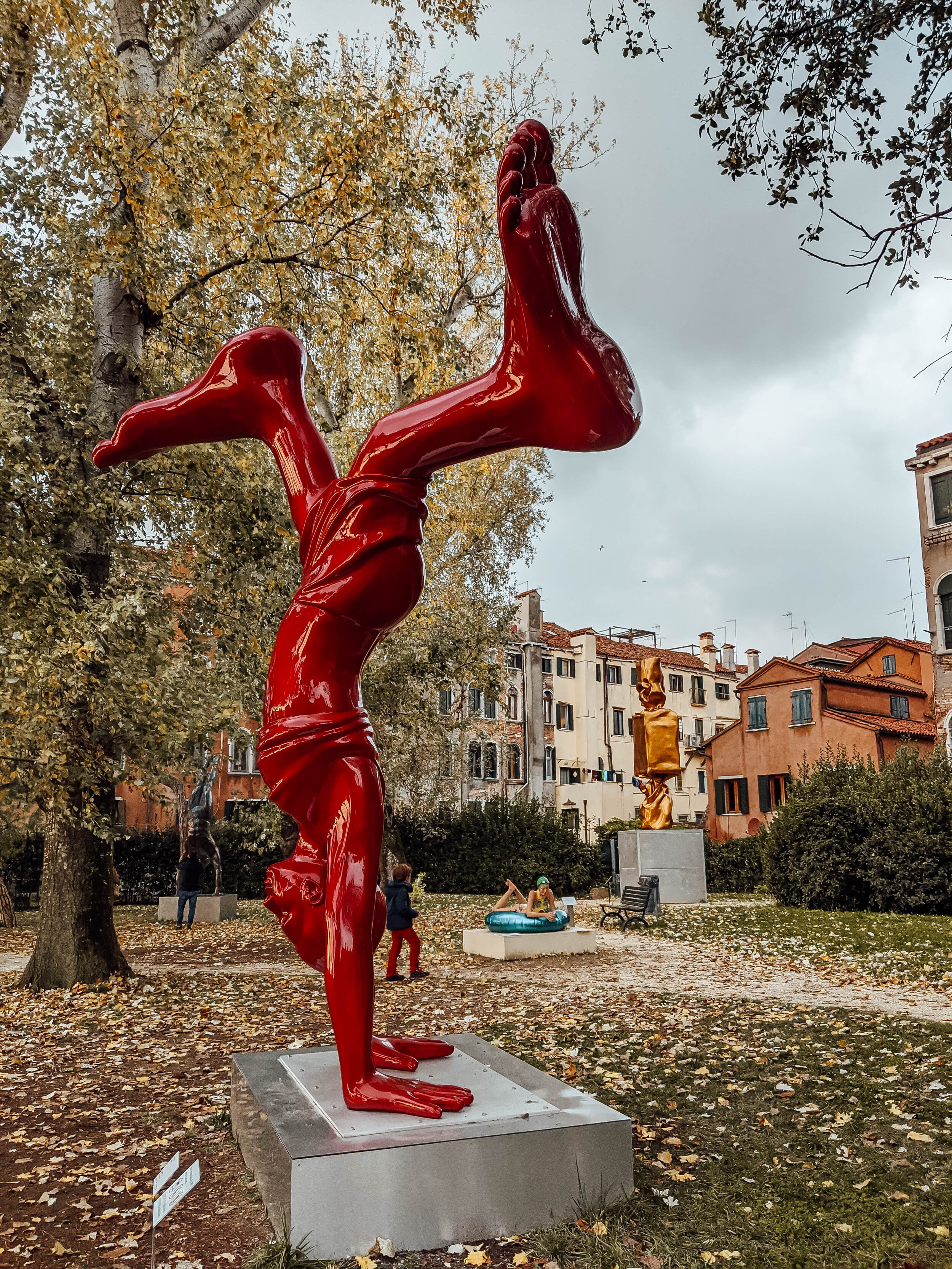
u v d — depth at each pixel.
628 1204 3.63
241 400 4.29
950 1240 3.38
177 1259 3.38
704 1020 7.77
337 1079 4.18
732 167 6.18
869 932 13.45
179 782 20.56
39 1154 4.68
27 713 8.38
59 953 10.12
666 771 20.33
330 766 3.82
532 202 3.25
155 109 9.11
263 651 10.71
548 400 3.50
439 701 24.28
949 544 27.34
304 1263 3.17
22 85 9.93
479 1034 7.29
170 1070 6.46
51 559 8.52
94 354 10.48
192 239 11.24
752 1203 3.73
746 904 18.91
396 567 3.83
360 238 10.54
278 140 9.73
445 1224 3.37
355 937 3.72
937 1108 4.97
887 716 37.00
